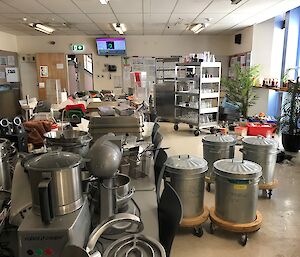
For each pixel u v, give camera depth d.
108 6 5.11
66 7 5.16
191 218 2.43
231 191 2.34
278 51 6.92
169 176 2.40
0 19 6.20
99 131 2.38
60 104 4.32
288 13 6.00
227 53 9.13
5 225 1.25
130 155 1.82
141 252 0.97
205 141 3.41
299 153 4.86
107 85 9.25
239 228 2.32
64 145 1.55
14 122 2.18
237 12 5.66
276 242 2.39
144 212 1.42
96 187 1.21
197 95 6.10
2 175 1.60
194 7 5.23
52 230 0.91
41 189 0.90
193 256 2.22
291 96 4.93
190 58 6.32
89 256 0.85
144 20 6.49
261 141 3.21
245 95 6.80
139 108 3.58
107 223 1.02
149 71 9.20
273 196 3.25
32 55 8.87
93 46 9.00
